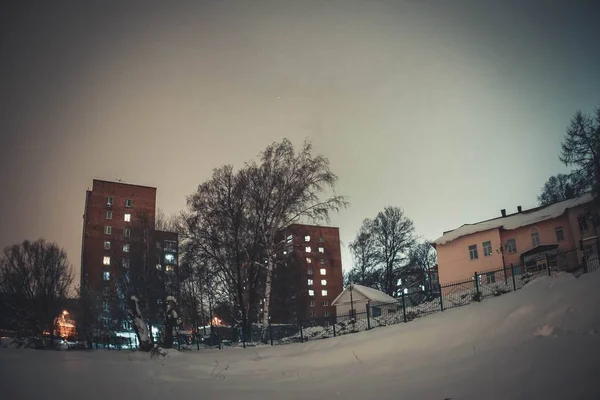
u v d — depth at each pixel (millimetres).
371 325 28781
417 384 8977
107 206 81125
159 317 41625
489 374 8484
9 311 46344
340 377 11188
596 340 8461
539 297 13031
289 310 49250
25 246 47812
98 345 43531
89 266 76625
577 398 6266
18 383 9977
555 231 39719
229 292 39469
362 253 62938
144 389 10148
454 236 45844
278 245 35688
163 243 45062
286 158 36750
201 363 17156
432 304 29391
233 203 36000
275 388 10242
